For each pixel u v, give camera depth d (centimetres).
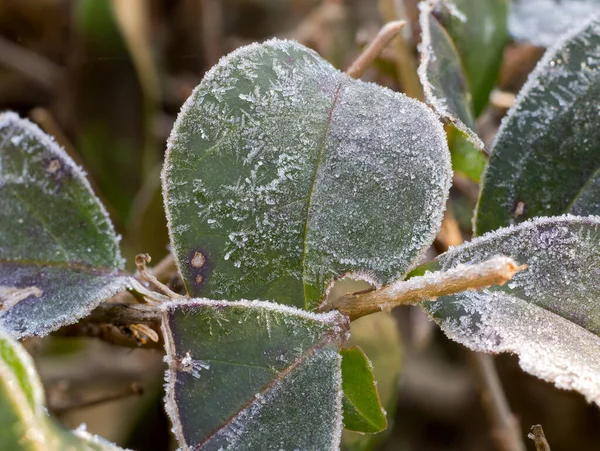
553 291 26
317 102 26
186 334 25
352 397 26
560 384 24
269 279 26
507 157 27
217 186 26
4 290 27
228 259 26
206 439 24
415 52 35
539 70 28
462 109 28
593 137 27
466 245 26
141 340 28
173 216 26
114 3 36
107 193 37
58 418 33
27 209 27
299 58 26
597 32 28
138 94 37
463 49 30
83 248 27
